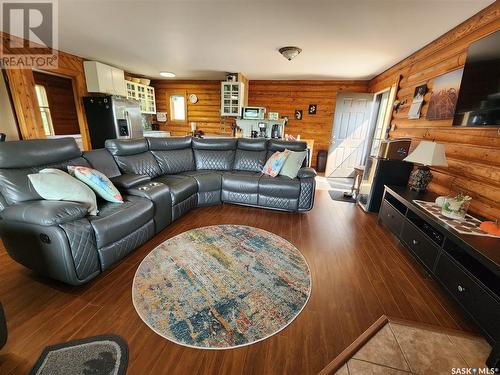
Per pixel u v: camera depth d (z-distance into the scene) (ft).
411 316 4.89
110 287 5.39
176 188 8.80
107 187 6.47
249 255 6.94
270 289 5.55
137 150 9.73
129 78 17.54
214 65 14.92
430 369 3.84
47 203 5.10
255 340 4.23
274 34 9.32
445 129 8.07
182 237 7.83
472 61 6.38
